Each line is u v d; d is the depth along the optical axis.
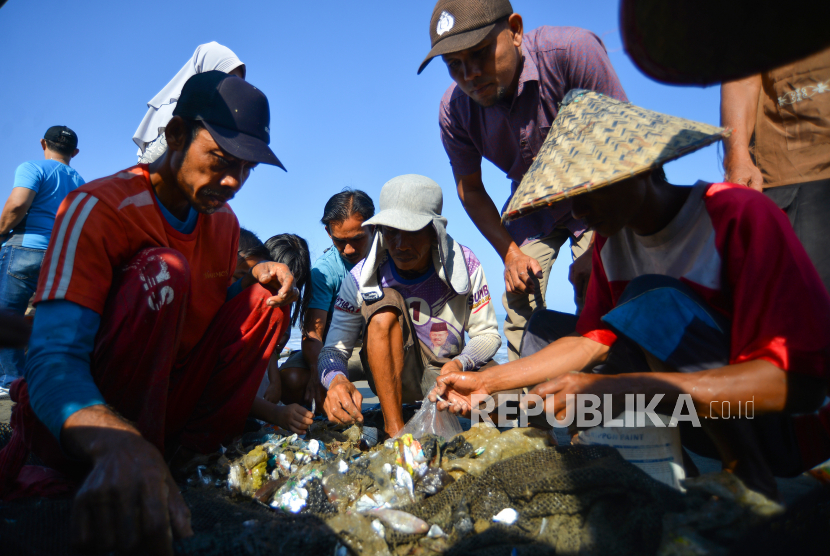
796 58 0.81
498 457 1.77
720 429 1.39
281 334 2.72
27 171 3.45
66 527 1.35
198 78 1.84
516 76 2.68
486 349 2.64
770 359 1.33
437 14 2.56
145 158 3.51
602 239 1.90
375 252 2.63
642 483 1.29
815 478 1.51
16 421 1.71
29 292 3.46
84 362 1.51
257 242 2.89
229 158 1.79
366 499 1.61
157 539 1.09
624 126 1.51
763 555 1.18
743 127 2.15
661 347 1.48
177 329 1.74
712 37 0.83
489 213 3.16
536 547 1.28
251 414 2.37
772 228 1.41
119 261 1.72
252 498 1.69
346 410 2.34
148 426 1.71
